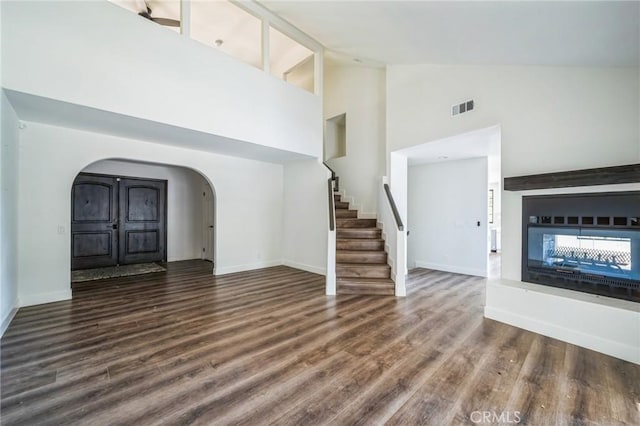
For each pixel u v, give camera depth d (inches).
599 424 62.5
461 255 224.4
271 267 237.9
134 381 77.4
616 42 83.9
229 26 206.7
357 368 84.9
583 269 107.0
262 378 79.4
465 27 101.4
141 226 252.7
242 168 221.9
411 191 255.3
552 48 98.8
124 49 123.6
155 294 159.5
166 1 180.2
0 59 97.3
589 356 92.0
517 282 123.8
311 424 62.4
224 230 212.5
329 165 270.8
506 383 77.6
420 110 177.8
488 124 139.5
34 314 126.2
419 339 104.7
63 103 111.5
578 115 110.1
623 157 100.2
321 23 155.5
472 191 219.6
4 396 70.7
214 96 154.3
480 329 113.7
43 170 139.3
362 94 241.1
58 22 107.9
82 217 223.6
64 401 69.1
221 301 147.9
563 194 111.4
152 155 175.0
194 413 65.4
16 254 128.8
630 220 96.2
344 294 162.1
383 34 136.7
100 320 120.5
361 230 205.8
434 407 68.1
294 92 196.9
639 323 87.6
